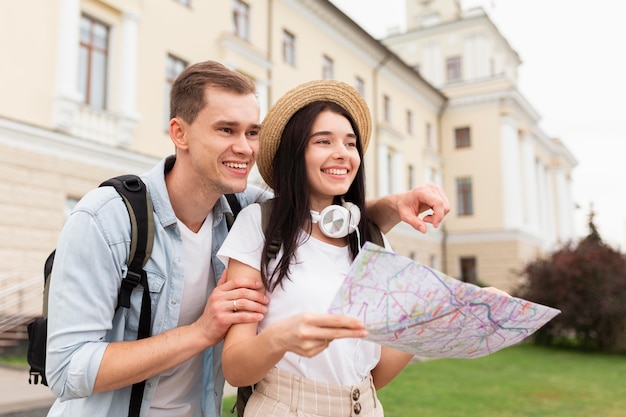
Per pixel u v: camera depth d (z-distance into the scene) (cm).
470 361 1116
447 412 583
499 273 2509
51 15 985
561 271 1473
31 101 947
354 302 115
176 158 174
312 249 161
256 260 156
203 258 176
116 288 155
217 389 179
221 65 163
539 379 884
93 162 1045
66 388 144
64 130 991
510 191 2547
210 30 1370
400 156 2328
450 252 2631
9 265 892
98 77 1097
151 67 1187
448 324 124
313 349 116
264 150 178
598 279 1429
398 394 677
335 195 174
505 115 2584
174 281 166
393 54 2219
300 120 164
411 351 142
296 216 159
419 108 2552
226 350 141
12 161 910
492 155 2589
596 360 1230
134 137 1132
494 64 2892
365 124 183
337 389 152
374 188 2130
